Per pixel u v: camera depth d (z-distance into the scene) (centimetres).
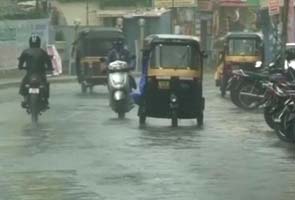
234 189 1584
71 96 4381
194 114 2777
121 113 3092
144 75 2784
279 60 3772
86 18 8594
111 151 2112
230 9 8888
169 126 2777
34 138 2411
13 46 6284
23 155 2048
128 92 3072
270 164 1909
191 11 8588
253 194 1534
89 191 1561
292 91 2370
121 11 8750
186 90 2739
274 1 4703
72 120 2975
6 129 2670
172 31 8244
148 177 1716
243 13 8906
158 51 2759
